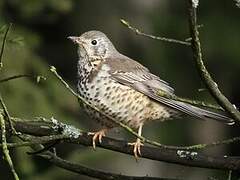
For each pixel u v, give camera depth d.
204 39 17.31
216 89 7.57
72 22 17.78
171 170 17.25
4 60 13.15
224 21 17.44
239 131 18.69
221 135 18.48
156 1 17.69
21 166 12.63
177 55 17.47
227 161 8.04
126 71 10.73
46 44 18.02
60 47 18.11
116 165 16.03
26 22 16.91
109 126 10.58
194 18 7.14
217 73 17.78
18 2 14.88
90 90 10.52
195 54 7.36
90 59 10.91
